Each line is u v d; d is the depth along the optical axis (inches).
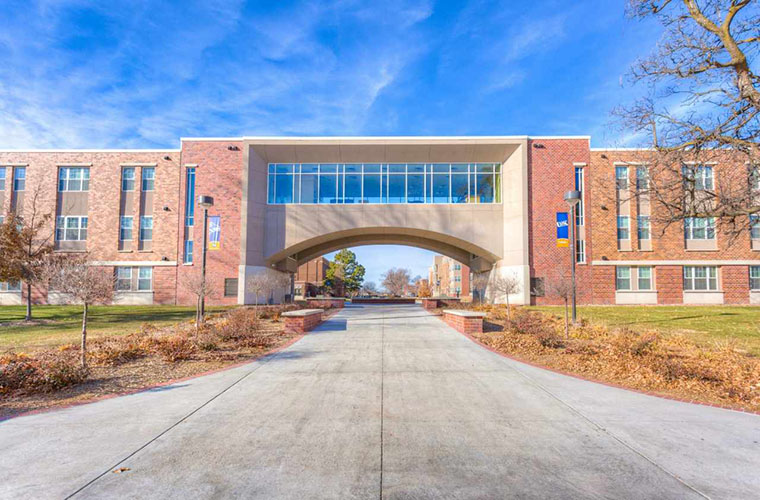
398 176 1243.2
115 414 201.2
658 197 477.4
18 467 143.3
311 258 1523.1
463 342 433.4
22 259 691.4
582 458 152.2
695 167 438.6
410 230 1245.1
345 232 1261.1
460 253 1462.8
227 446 162.1
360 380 271.3
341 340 448.8
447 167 1245.1
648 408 213.0
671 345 416.2
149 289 1172.5
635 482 133.7
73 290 297.0
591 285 1143.0
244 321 481.1
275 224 1224.2
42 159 1210.6
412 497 124.3
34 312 856.9
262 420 193.0
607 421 193.2
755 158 396.8
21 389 241.3
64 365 269.1
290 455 153.9
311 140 1198.3
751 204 425.7
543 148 1177.4
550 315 743.1
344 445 163.8
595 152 1175.0
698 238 1169.4
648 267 1164.5
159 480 133.9
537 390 247.8
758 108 377.1
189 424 187.2
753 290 1157.1
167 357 334.0
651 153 452.1
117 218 1192.8
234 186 1186.0
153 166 1203.2
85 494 124.9
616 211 1160.2
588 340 454.0
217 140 1201.4
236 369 303.4
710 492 127.3
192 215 1193.4
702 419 195.9
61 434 174.6
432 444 165.2
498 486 131.1
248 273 1165.1
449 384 261.3
